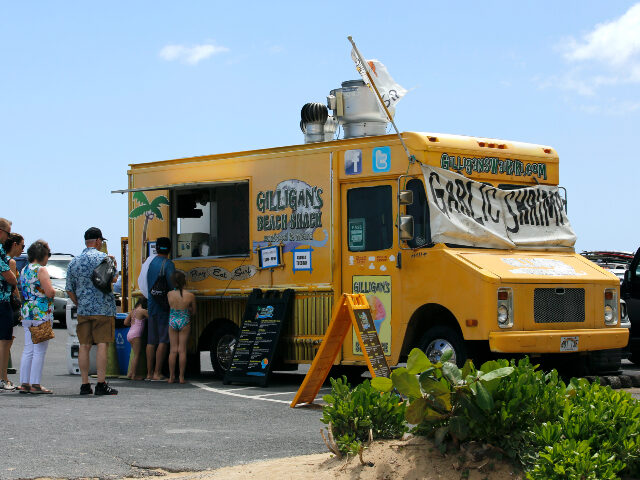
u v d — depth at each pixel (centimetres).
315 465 608
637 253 1513
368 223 1172
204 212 1372
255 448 754
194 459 711
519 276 1066
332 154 1208
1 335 1180
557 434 531
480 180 1165
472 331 1050
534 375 569
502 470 533
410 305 1120
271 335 1232
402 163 1137
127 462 702
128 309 1499
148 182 1432
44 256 1150
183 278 1310
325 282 1205
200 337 1370
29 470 674
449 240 1102
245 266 1303
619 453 524
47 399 1092
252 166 1299
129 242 1459
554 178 1250
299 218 1239
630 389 1168
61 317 2741
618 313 1176
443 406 559
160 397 1113
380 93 1209
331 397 634
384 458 567
